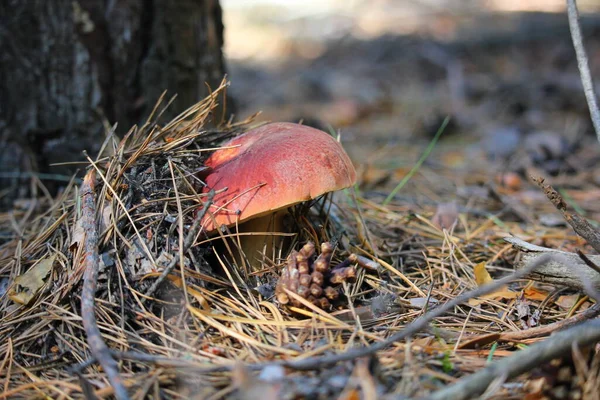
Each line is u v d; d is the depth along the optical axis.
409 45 1.93
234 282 0.59
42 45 0.73
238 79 1.83
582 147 0.99
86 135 0.75
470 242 0.68
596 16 1.94
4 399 0.52
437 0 2.64
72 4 0.73
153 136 0.65
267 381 0.49
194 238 0.57
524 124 1.16
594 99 0.60
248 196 0.57
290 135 0.59
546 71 1.56
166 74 0.77
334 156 0.58
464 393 0.47
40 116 0.74
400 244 0.68
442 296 0.60
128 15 0.74
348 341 0.54
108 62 0.75
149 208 0.59
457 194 0.81
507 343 0.54
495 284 0.51
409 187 0.84
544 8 2.34
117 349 0.54
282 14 2.77
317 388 0.49
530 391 0.50
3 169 0.74
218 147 0.63
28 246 0.62
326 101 1.53
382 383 0.50
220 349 0.53
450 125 1.16
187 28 0.77
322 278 0.56
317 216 0.66
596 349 0.52
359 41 2.09
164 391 0.51
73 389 0.52
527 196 0.80
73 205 0.62
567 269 0.57
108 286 0.56
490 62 1.71
